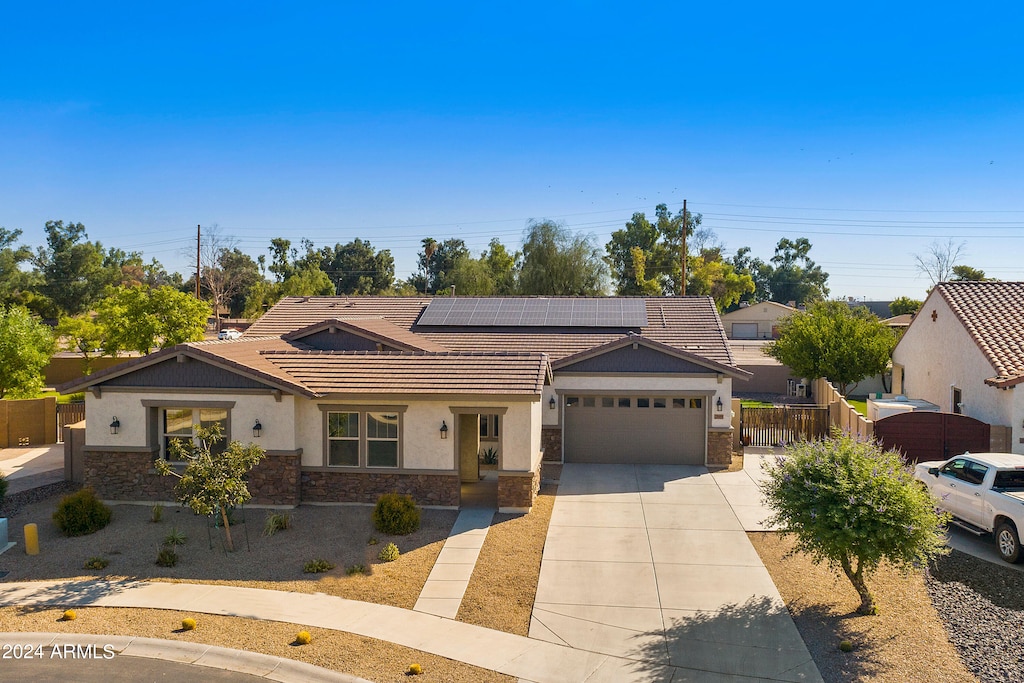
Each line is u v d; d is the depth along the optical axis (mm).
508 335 27188
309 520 16375
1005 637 10695
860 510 10938
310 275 78312
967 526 14773
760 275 117312
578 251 57562
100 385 17688
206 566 13555
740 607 11977
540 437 20172
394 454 17594
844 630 11086
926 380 27438
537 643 10758
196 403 17469
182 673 9641
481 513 17031
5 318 26844
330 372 18062
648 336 26641
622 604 12117
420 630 11125
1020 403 19516
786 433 24609
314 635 10852
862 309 52188
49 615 11359
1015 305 23500
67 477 19594
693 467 21719
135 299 36656
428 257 93125
